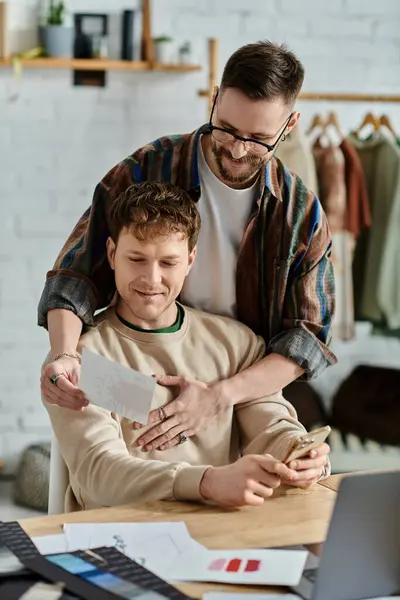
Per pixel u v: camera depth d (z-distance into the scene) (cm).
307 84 443
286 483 186
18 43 415
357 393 423
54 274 214
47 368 192
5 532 162
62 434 195
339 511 140
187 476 182
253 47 193
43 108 423
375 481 142
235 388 205
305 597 143
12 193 427
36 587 142
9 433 436
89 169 429
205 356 211
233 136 194
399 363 456
